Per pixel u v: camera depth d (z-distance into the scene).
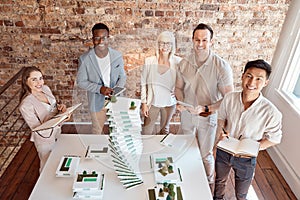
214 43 2.91
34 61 2.93
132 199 1.71
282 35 2.83
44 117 2.12
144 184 1.80
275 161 2.76
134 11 2.70
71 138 2.23
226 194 2.38
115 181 1.82
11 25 2.71
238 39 2.88
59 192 1.76
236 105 1.84
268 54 2.96
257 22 2.79
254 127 1.83
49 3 2.62
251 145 1.80
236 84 3.14
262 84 1.71
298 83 2.70
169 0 2.65
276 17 2.76
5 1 2.58
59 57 2.91
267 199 2.39
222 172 2.03
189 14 2.73
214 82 2.05
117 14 2.71
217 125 2.21
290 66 2.71
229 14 2.74
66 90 3.12
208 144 2.28
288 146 2.60
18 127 3.29
